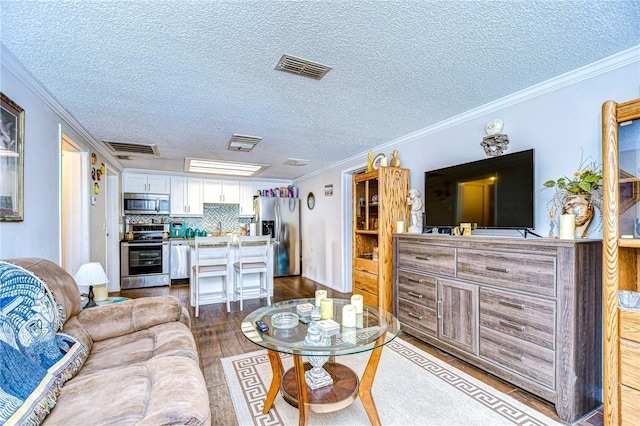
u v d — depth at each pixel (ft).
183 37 5.47
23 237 6.68
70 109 8.80
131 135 11.53
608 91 6.45
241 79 7.13
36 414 3.36
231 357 8.46
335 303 7.94
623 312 5.09
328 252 17.94
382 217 11.00
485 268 7.36
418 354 8.54
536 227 7.73
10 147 6.10
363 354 8.68
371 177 11.68
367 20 5.03
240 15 4.87
